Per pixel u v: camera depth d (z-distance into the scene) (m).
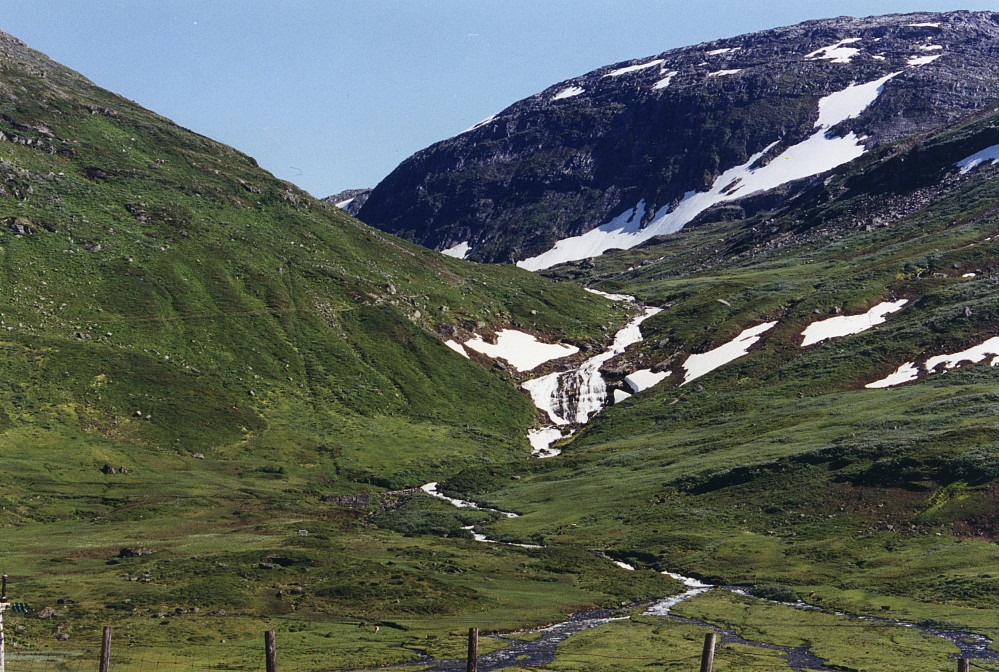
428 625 80.06
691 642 74.44
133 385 166.75
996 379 150.62
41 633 70.12
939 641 73.62
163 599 82.12
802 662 68.06
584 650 71.69
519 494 146.88
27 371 158.75
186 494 134.50
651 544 112.38
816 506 114.12
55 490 128.12
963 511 102.75
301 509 136.38
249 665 65.06
